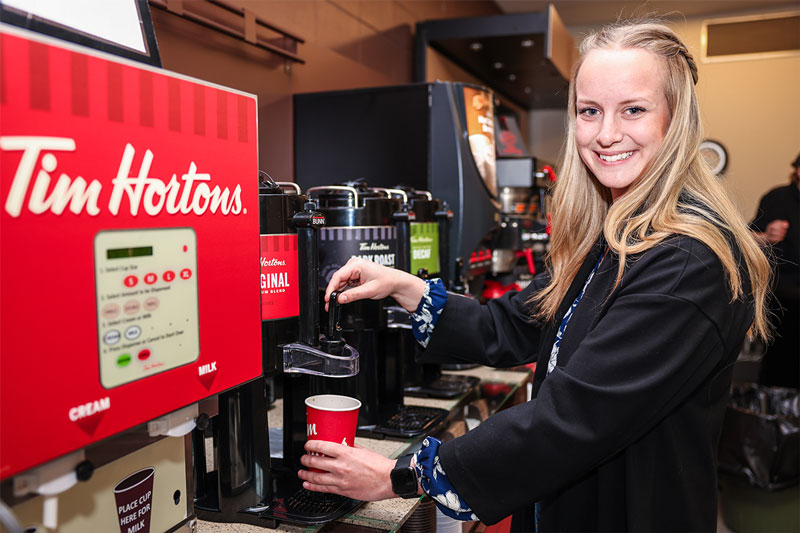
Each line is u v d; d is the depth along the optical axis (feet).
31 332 1.77
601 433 2.63
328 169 6.95
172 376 2.30
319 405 3.26
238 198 2.64
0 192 1.67
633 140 3.06
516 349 4.18
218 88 2.49
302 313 3.39
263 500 3.36
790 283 11.88
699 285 2.70
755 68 18.38
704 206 2.96
